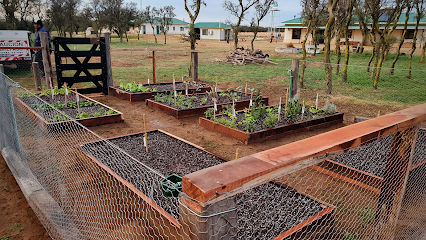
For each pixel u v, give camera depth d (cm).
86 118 682
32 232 333
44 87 1048
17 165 439
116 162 437
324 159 162
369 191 397
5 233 329
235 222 128
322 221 287
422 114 234
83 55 1020
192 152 499
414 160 437
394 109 912
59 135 591
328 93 1143
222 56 2541
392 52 2927
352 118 825
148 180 379
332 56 2569
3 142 510
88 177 421
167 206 312
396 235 288
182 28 6981
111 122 727
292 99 818
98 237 280
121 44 3653
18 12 2527
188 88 1084
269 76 1542
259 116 751
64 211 325
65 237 282
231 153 565
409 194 355
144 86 1130
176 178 252
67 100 873
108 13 4094
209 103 884
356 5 1449
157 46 3525
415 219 318
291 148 162
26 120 480
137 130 683
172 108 805
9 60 1384
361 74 1568
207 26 6481
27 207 383
